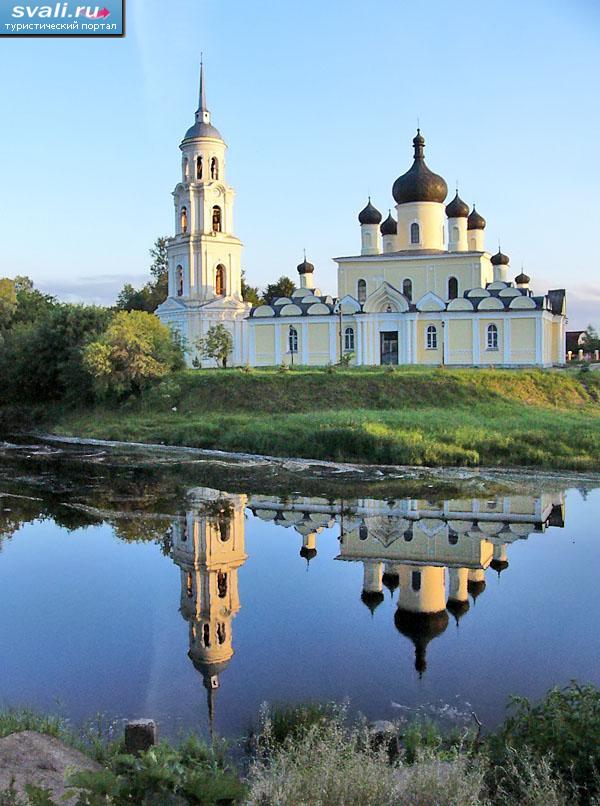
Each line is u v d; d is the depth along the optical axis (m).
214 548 28.22
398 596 22.69
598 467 41.09
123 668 17.59
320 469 43.00
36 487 39.47
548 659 17.89
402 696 15.99
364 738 12.74
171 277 86.56
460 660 17.89
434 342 70.44
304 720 14.34
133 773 10.41
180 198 84.81
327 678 16.94
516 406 55.75
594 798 9.66
